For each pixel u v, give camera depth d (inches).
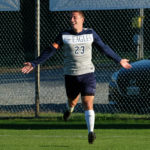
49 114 1503.4
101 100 1745.8
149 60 1510.8
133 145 1037.8
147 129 1270.9
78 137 1149.7
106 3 1423.5
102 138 1133.1
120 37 3125.0
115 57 978.7
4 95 1934.1
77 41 984.3
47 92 2028.8
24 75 2822.3
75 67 991.0
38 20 1434.5
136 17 1663.4
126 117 1438.2
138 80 1449.3
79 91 1023.0
